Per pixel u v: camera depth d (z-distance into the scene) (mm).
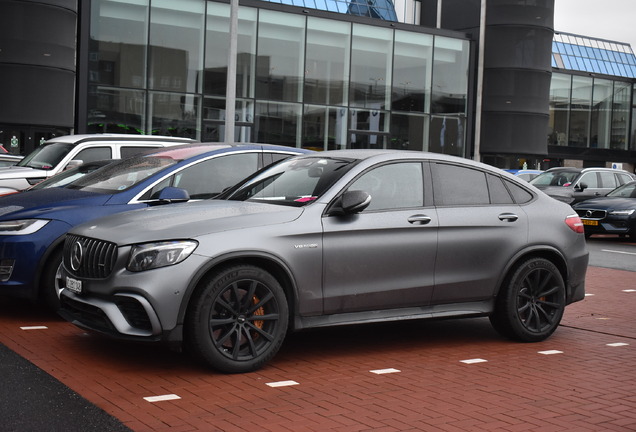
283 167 6805
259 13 29828
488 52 38469
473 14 38781
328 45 31672
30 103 25250
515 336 6844
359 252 6016
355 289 6020
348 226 5980
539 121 39094
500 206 6867
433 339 6988
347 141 32438
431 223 6359
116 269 5426
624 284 10898
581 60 51469
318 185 6191
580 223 7297
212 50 28844
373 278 6094
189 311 5410
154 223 5656
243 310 5586
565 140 49188
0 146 19156
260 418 4570
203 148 8195
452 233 6461
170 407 4750
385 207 6250
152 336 5316
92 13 26484
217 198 6660
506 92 38406
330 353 6328
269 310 5684
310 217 5875
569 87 49188
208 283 5418
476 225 6590
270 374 5609
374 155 6477
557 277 6996
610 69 52531
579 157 49844
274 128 30500
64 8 25703
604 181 22078
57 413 4555
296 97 30938
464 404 4965
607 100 50844
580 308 8859
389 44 33375
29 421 4391
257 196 6418
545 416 4738
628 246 17062
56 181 8727
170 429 4332
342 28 31969
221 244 5465
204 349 5410
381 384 5414
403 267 6223
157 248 5352
